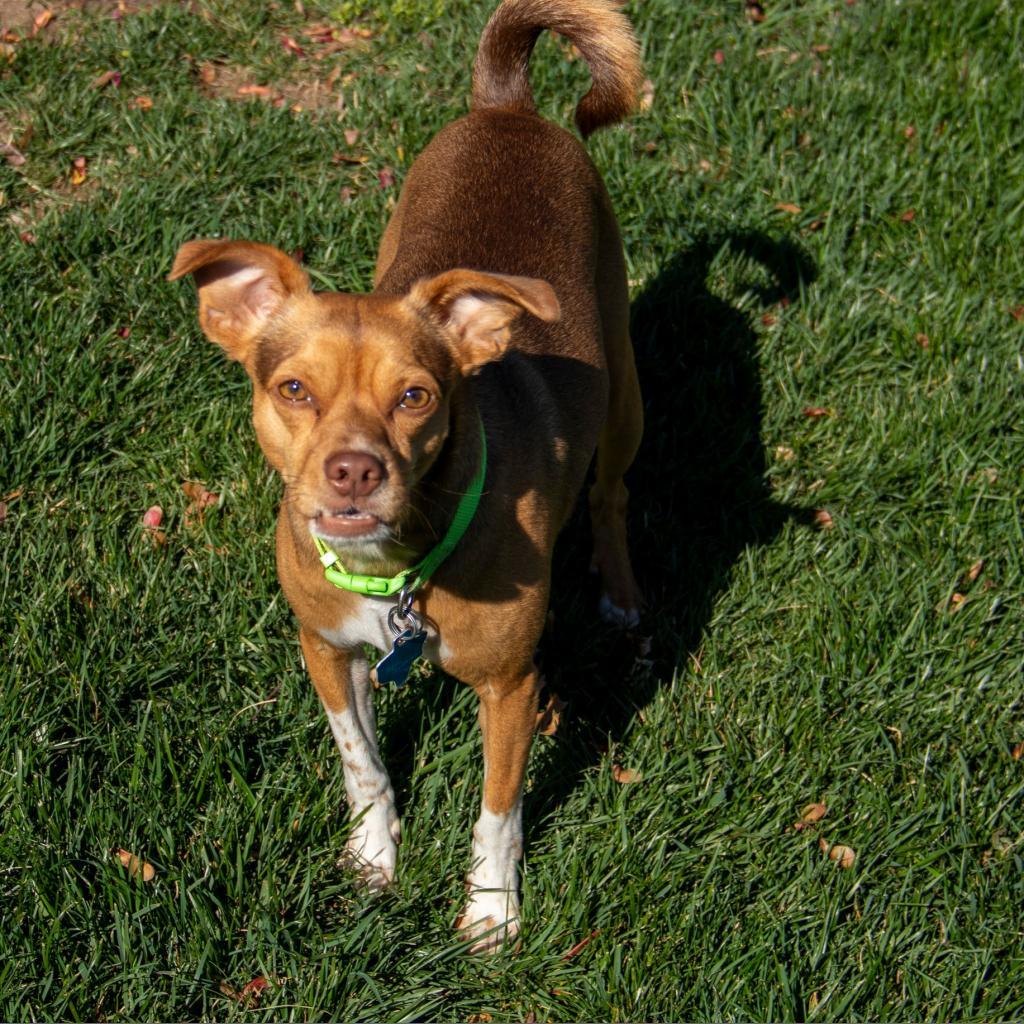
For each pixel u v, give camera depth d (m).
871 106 2.01
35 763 1.34
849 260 1.83
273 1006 1.25
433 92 1.97
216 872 1.31
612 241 1.53
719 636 1.52
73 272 1.70
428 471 1.19
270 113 1.89
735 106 1.99
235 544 1.52
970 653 1.50
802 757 1.42
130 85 1.92
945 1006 1.28
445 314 1.20
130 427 1.60
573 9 1.52
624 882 1.34
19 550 1.48
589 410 1.40
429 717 1.43
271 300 1.21
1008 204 1.88
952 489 1.64
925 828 1.38
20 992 1.23
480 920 1.32
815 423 1.69
